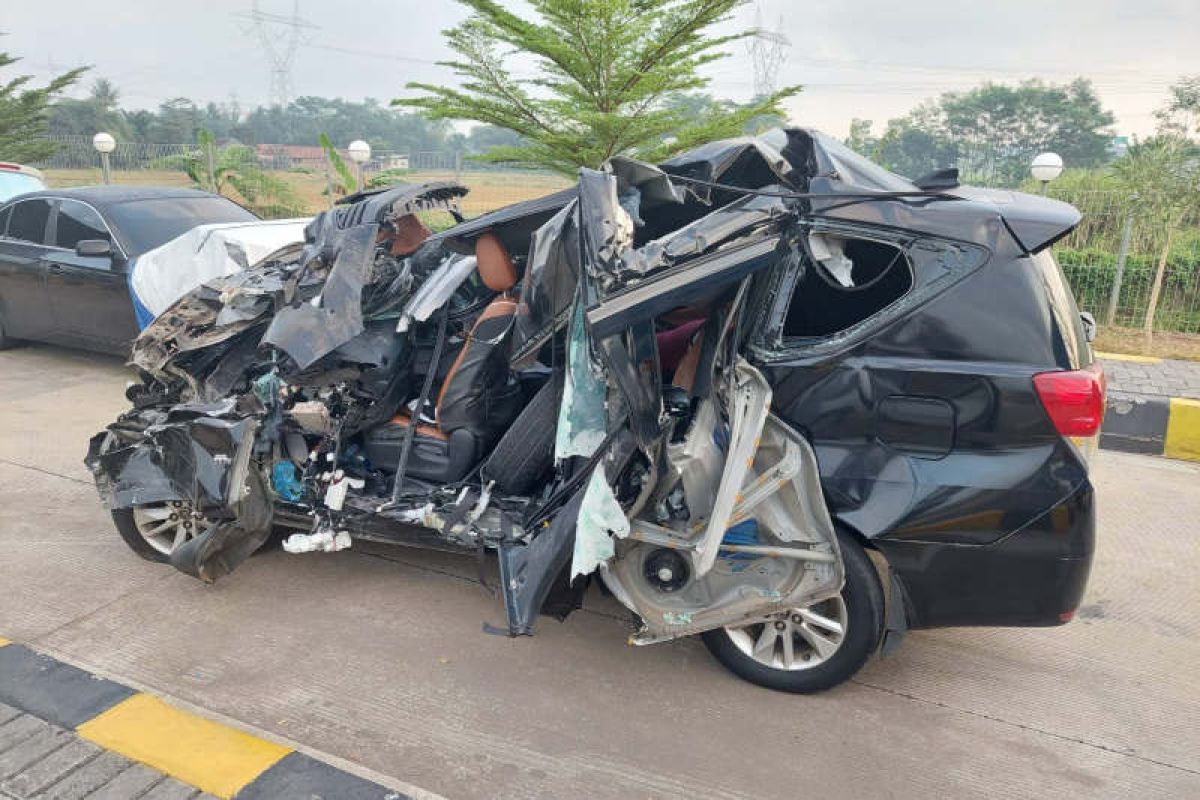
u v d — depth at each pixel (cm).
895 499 315
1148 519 542
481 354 402
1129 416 679
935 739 329
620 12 1022
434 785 301
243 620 409
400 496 404
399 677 365
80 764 299
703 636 362
